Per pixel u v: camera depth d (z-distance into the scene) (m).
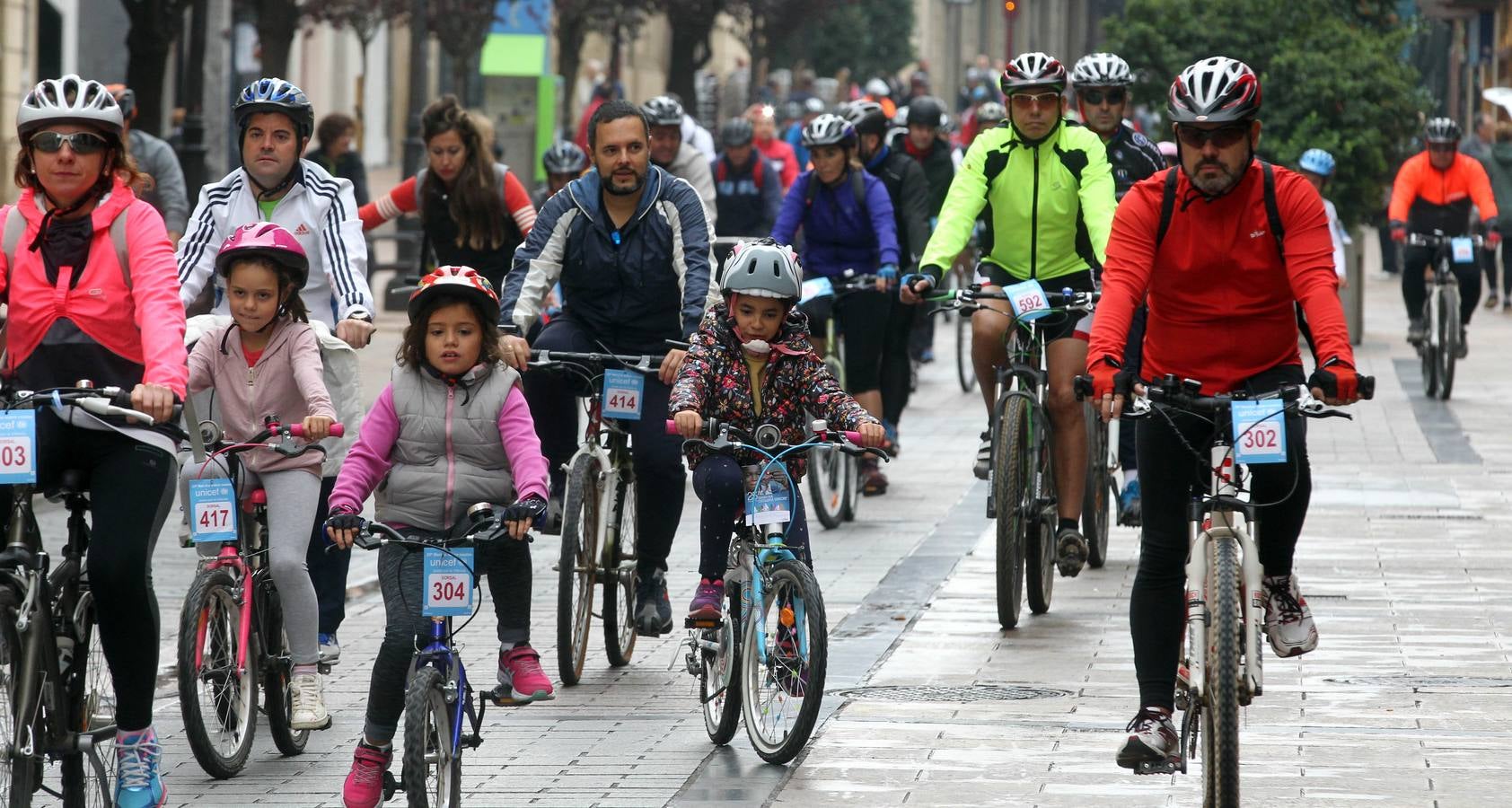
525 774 21.48
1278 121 69.81
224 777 21.61
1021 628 29.09
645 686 26.11
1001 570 28.44
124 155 19.39
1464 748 21.98
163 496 19.09
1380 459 45.84
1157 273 19.67
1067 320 30.17
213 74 68.75
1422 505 39.50
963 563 34.50
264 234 22.20
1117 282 19.25
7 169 65.88
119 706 19.19
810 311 41.06
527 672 21.61
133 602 18.78
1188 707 19.06
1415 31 75.69
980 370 30.62
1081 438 30.20
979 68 140.38
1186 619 19.33
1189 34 72.00
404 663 19.22
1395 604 30.06
